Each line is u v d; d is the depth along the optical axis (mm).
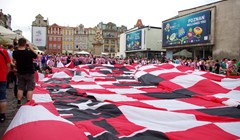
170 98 6277
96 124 4004
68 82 9008
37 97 5965
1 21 49188
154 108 5059
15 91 8766
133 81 9289
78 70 11242
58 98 6109
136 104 5297
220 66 18734
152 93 6805
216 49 27531
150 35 44750
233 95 6488
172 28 34625
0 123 5555
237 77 7852
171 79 7859
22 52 6207
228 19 26062
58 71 11219
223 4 26656
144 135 3576
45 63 22938
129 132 3691
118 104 5121
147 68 9867
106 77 10453
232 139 3553
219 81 7680
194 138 3492
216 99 5891
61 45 91875
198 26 29359
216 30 27469
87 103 5543
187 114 4527
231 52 25719
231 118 4492
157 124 4094
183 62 21984
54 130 2799
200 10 29078
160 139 3467
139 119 4383
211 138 3531
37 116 3260
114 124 4008
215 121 4367
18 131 2855
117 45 91438
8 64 5840
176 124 4012
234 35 25391
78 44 93875
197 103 5684
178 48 34406
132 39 50281
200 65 20391
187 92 6836
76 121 4070
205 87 7035
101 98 5875
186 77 7668
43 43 55281
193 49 31500
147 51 44812
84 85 8172
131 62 30922
